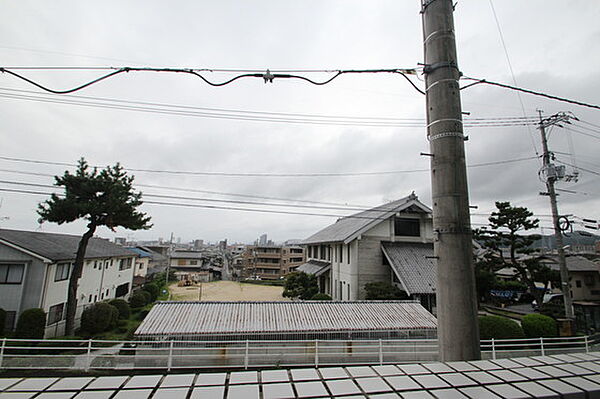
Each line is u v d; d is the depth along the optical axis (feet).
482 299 86.89
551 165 49.88
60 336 49.67
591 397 7.32
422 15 13.99
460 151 12.36
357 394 7.00
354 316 40.55
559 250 48.88
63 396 6.50
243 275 204.13
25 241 54.49
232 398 6.61
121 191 51.70
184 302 40.52
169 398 6.53
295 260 191.11
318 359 34.19
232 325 35.86
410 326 38.47
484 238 66.08
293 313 40.29
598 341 46.93
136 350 32.17
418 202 67.82
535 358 9.57
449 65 12.77
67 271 59.00
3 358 32.04
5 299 49.60
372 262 66.13
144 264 139.74
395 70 15.11
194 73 15.02
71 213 49.98
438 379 7.87
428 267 60.34
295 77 15.31
